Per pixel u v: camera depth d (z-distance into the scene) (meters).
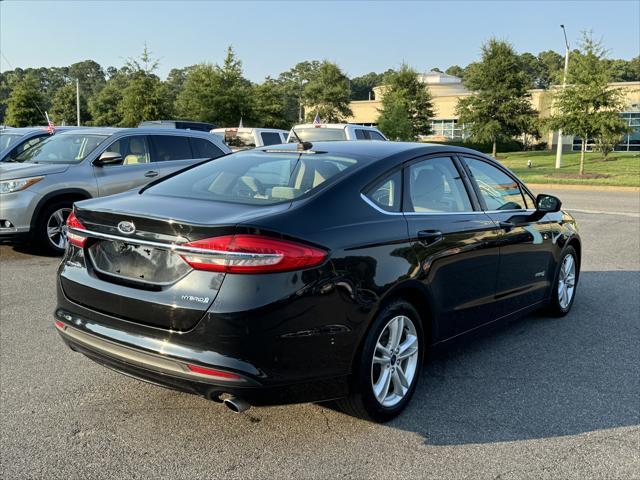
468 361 4.66
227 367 2.91
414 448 3.32
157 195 3.72
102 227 3.34
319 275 3.09
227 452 3.25
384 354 3.55
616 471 3.11
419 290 3.71
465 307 4.22
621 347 5.02
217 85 34.09
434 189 4.11
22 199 7.94
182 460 3.17
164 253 3.12
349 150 4.06
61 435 3.40
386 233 3.52
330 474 3.05
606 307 6.25
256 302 2.91
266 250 2.93
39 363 4.47
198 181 3.94
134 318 3.17
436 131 62.50
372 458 3.21
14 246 9.14
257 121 35.97
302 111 84.56
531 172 29.23
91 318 3.37
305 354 3.07
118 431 3.47
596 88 25.70
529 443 3.39
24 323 5.41
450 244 3.96
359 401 3.41
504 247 4.56
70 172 8.41
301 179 3.63
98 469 3.06
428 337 4.00
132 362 3.14
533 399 3.98
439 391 4.09
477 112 41.09
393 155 3.95
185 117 36.00
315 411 3.76
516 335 5.31
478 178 4.61
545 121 28.89
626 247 9.69
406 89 48.94
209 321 2.92
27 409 3.72
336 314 3.17
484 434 3.49
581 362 4.66
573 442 3.41
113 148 9.02
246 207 3.31
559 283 5.73
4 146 11.02
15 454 3.19
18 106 51.84
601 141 27.56
